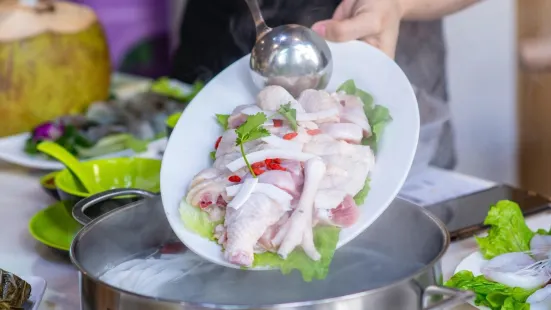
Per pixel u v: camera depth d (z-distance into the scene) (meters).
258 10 1.03
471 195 1.17
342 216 0.86
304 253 0.82
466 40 2.19
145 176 1.23
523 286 0.90
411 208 0.84
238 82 1.06
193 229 0.89
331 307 0.66
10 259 1.06
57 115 1.71
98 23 1.81
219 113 1.03
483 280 0.90
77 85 1.73
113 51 2.96
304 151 0.91
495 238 0.99
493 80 2.23
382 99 0.99
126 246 0.87
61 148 1.23
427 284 0.72
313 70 0.99
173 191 0.94
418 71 1.79
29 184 1.40
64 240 1.05
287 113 0.93
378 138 0.95
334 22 1.07
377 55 1.03
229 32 2.01
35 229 1.08
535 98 2.24
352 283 0.77
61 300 0.94
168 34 3.02
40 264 1.04
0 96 1.66
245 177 0.88
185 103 1.71
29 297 0.88
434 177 1.30
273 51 0.99
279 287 0.79
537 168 2.28
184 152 0.98
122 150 1.52
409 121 0.95
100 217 0.83
